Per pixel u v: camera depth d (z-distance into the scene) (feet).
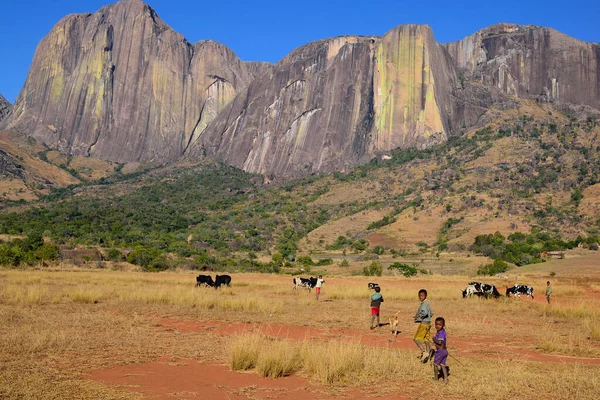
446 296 106.73
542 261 265.95
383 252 346.54
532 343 56.29
